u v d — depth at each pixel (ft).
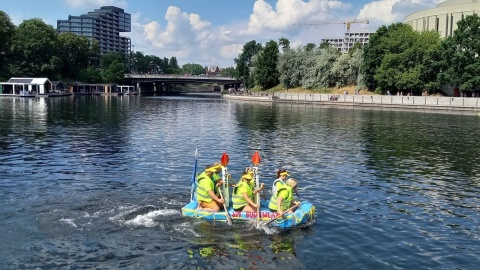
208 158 73.26
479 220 42.75
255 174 41.78
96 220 39.40
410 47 262.88
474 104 227.61
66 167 62.69
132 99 334.65
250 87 462.19
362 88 304.09
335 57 337.72
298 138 102.63
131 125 125.80
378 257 33.27
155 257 32.14
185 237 35.86
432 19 402.11
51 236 35.63
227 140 96.84
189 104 271.28
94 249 33.32
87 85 418.92
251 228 38.01
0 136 95.66
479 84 235.20
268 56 404.98
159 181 54.80
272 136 105.91
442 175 62.90
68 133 103.30
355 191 52.90
